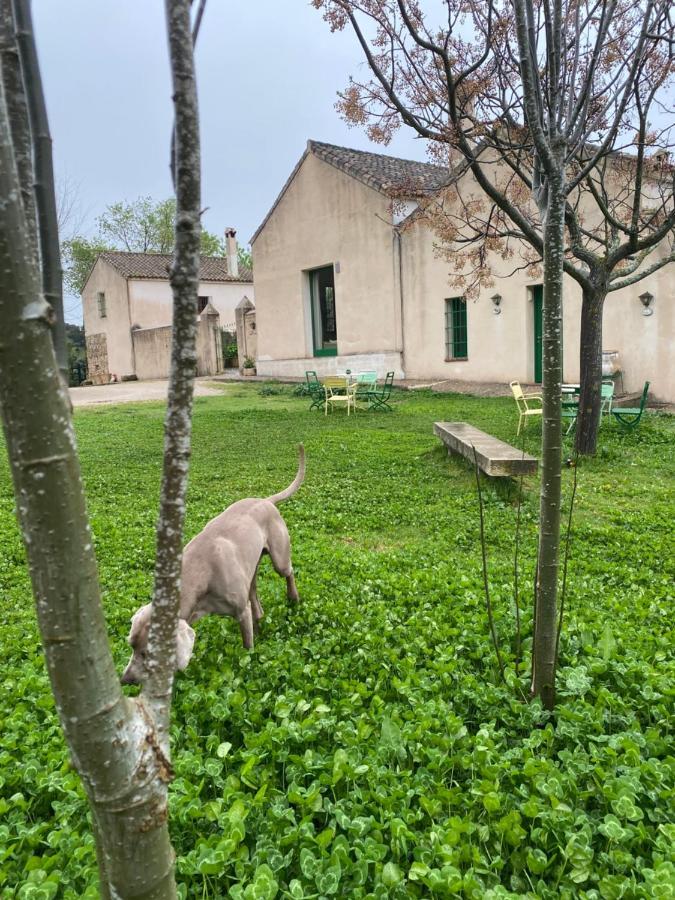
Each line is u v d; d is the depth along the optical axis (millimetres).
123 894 1491
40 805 2928
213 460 11922
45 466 1292
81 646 1363
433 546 6996
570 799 2766
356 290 23766
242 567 4184
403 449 12148
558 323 3316
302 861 2432
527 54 3129
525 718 3418
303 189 25016
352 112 5715
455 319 21203
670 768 2908
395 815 2711
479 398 18250
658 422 13758
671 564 6148
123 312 36594
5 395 1263
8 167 1223
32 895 2268
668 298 15680
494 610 4809
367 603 5180
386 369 23172
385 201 22000
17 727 3426
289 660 4215
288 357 27109
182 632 2947
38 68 1679
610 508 8250
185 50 1427
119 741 1425
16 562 6738
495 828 2604
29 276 1255
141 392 26031
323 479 10227
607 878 2332
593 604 5090
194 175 1467
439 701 3518
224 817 2623
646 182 14688
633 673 3691
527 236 5965
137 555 6727
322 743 3289
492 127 6203
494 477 9125
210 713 3516
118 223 54906
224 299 38656
